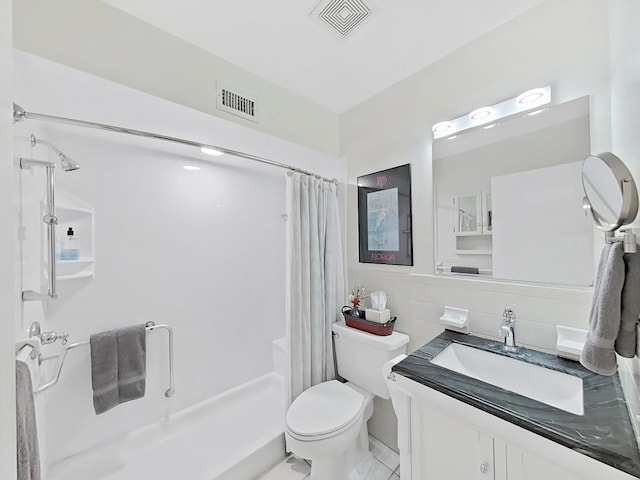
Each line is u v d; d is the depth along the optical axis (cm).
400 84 167
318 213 190
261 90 163
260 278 244
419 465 107
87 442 153
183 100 133
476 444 90
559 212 111
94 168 161
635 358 66
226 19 122
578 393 90
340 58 148
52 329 143
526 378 105
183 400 194
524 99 117
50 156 145
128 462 154
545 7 113
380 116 179
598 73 101
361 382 165
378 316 160
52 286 115
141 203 180
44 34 101
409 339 160
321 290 186
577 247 106
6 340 39
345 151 204
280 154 199
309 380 175
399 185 167
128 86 118
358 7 116
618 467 60
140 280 179
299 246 175
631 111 68
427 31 129
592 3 103
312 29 128
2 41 39
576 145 106
